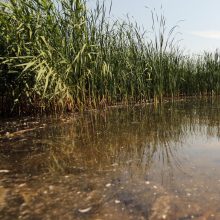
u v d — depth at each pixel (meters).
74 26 3.72
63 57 3.63
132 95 5.28
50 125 3.11
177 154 1.88
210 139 2.25
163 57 6.06
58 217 1.10
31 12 3.50
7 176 1.56
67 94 3.63
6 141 2.41
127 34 5.27
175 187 1.32
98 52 4.14
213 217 1.05
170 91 6.48
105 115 3.74
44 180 1.48
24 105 3.95
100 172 1.58
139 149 2.04
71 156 1.91
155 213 1.09
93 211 1.13
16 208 1.18
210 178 1.41
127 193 1.28
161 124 2.99
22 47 3.54
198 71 7.56
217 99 6.10
